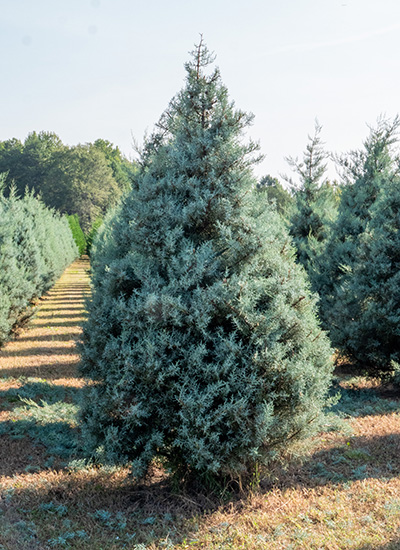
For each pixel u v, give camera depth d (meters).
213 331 5.57
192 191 5.91
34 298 17.88
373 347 10.98
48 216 28.34
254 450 5.18
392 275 10.83
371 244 11.14
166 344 5.32
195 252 5.68
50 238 28.22
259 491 5.81
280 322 5.55
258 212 6.15
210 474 5.64
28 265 17.23
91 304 5.86
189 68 6.40
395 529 4.88
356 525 5.02
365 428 8.15
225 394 5.22
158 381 5.23
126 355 5.35
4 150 101.00
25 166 92.12
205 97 6.36
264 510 5.40
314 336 5.78
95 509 5.50
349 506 5.44
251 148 6.14
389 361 10.96
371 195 14.34
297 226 17.36
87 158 86.56
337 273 13.89
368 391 10.89
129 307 5.61
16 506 5.43
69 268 46.69
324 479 6.23
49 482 5.98
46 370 12.12
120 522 5.20
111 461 5.45
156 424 5.42
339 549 4.53
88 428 5.72
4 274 14.39
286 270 5.82
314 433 5.63
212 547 4.63
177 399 5.17
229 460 5.34
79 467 6.38
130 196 6.98
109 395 5.36
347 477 6.30
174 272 5.71
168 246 5.67
